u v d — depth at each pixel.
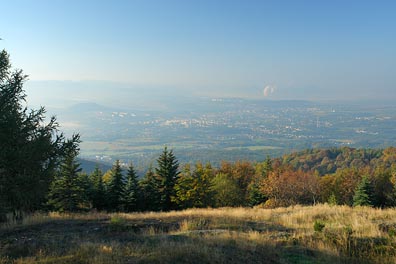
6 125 11.41
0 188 11.40
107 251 8.63
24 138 11.99
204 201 46.66
